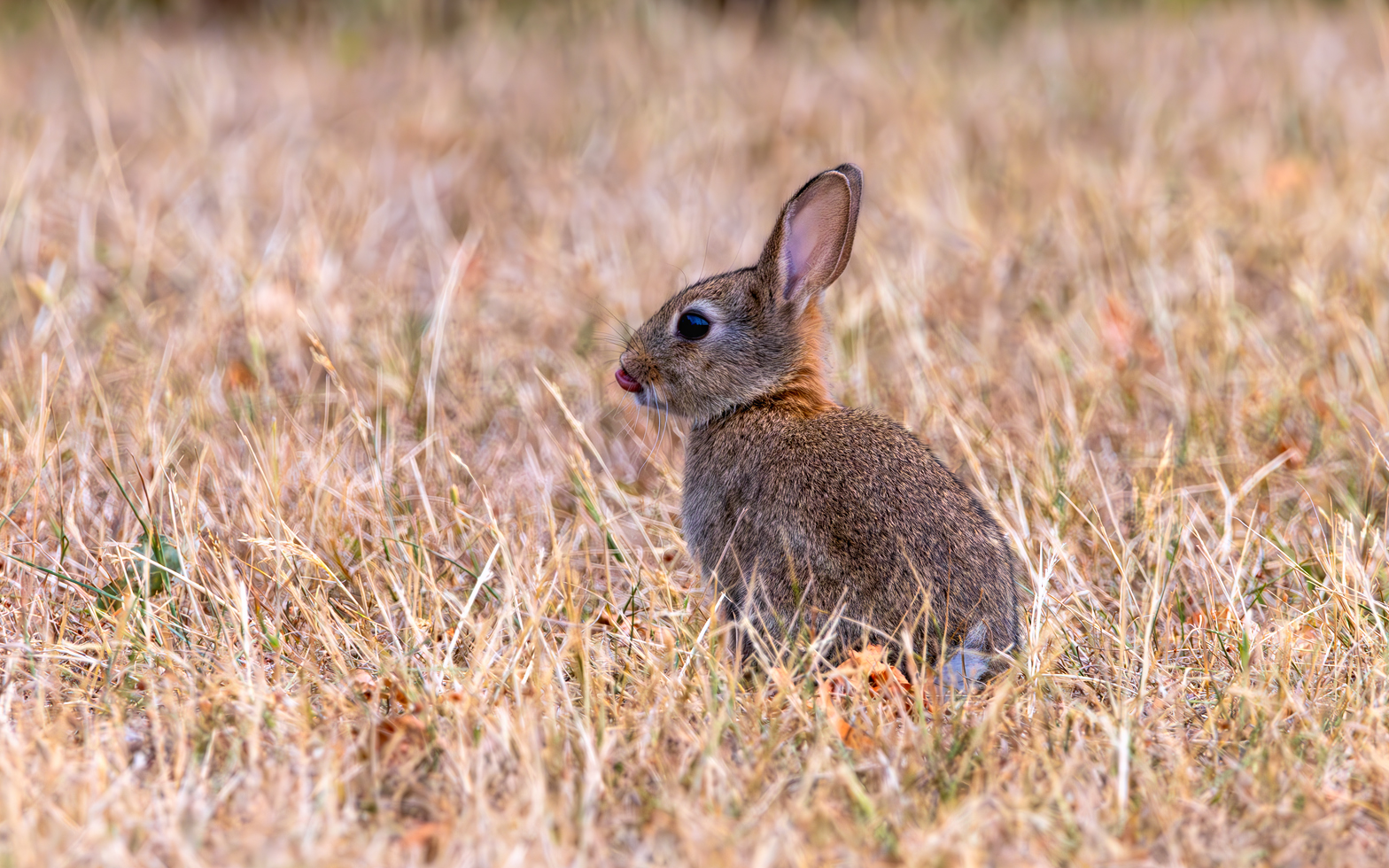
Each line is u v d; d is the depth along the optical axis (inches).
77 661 314.2
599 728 286.4
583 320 530.0
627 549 382.0
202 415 434.0
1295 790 266.1
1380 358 465.4
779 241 363.6
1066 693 317.7
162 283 557.9
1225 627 335.3
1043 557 368.2
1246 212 610.2
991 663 321.7
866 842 250.4
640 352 374.0
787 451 343.3
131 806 252.5
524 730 273.9
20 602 338.3
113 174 637.3
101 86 816.3
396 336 500.4
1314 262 546.9
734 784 268.2
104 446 419.8
